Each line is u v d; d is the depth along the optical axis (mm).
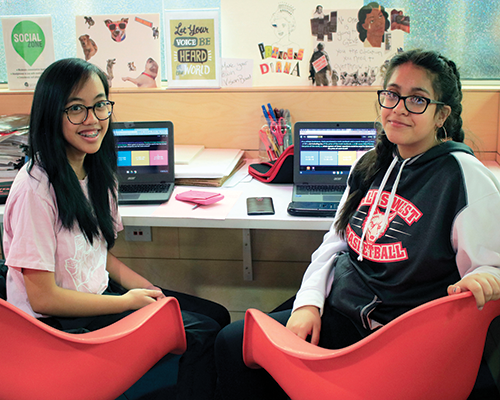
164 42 2162
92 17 2010
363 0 1932
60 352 835
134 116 2078
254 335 991
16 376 837
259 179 1806
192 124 2059
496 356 1423
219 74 1986
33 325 796
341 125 1658
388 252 1031
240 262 2037
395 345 733
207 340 1262
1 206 1504
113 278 1407
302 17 1934
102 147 1259
